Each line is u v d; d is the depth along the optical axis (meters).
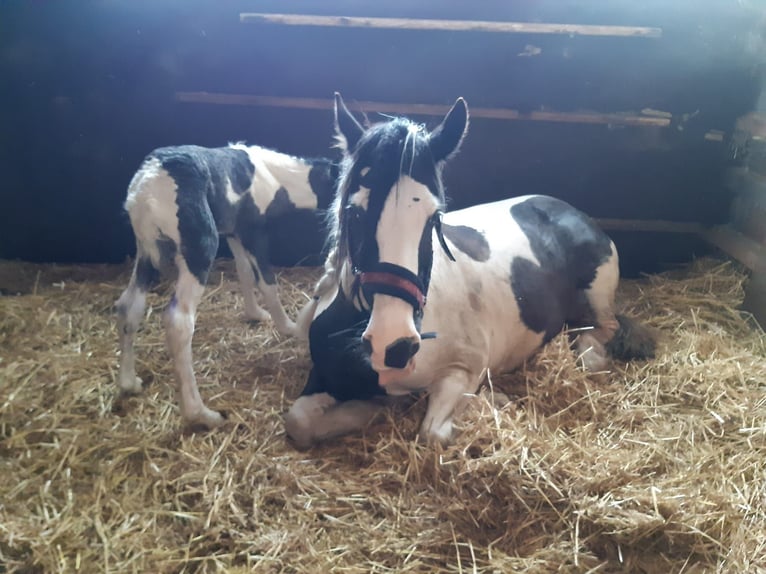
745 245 2.89
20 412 1.81
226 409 1.91
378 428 1.83
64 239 3.19
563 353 2.09
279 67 2.97
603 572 1.44
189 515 1.50
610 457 1.66
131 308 1.85
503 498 1.56
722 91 3.00
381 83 3.01
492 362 2.00
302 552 1.43
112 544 1.42
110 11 2.80
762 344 2.43
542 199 2.40
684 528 1.49
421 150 1.40
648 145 3.11
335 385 1.83
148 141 3.08
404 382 1.81
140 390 1.97
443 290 1.87
